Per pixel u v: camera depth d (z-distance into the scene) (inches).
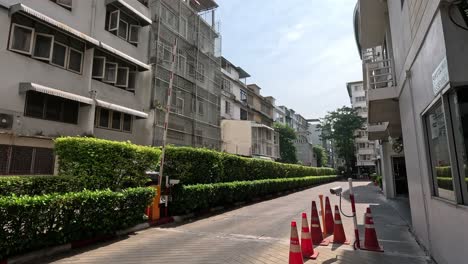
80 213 250.1
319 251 239.9
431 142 217.5
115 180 331.3
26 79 466.6
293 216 430.0
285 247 254.7
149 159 369.4
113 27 640.4
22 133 453.4
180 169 434.9
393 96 362.9
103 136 599.8
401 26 293.7
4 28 444.1
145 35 738.8
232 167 604.7
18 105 452.8
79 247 252.8
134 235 303.3
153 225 354.6
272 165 849.5
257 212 476.7
